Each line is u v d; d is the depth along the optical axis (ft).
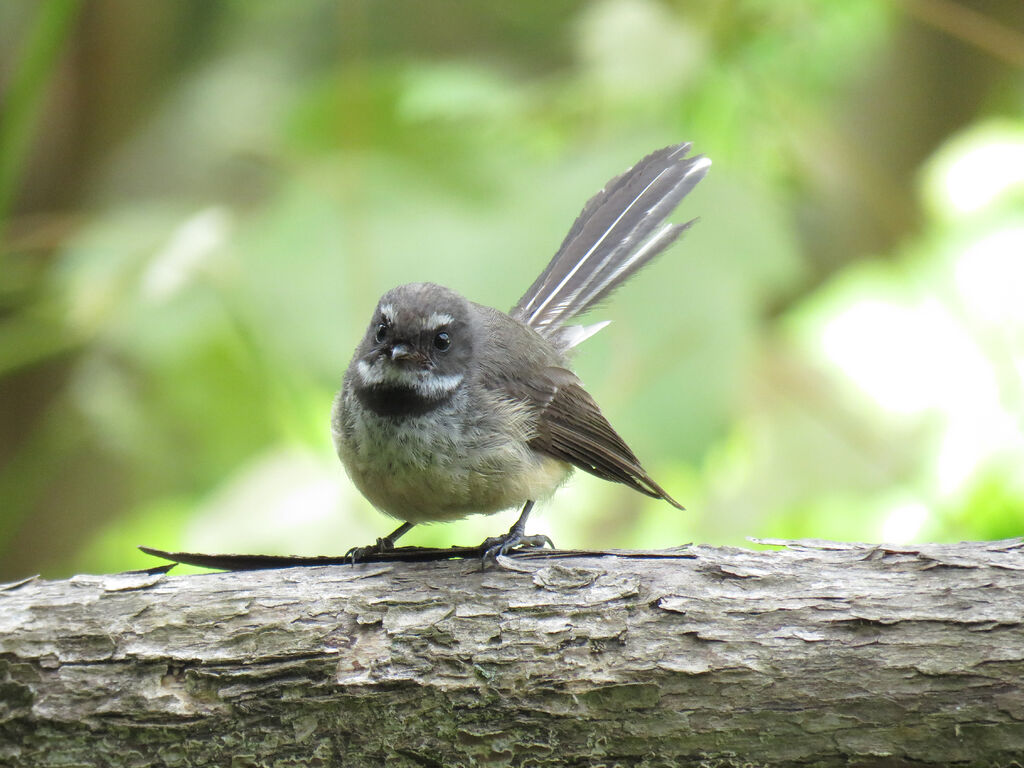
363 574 25.86
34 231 41.78
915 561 25.16
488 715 24.48
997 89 48.91
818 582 25.07
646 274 35.68
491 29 43.70
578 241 36.52
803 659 24.22
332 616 24.95
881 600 24.62
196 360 40.22
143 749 24.21
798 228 44.37
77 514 47.62
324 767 24.45
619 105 39.06
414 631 24.80
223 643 24.57
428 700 24.41
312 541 39.09
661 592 25.07
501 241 35.88
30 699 24.00
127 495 47.42
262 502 39.78
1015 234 41.86
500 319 34.37
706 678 24.25
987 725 23.77
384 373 31.32
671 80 39.14
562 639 24.66
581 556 26.16
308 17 43.45
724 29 40.73
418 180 36.37
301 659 24.50
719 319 35.22
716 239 35.96
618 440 34.45
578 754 24.48
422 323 31.83
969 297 41.65
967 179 41.52
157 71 45.68
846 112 48.85
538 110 38.58
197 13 45.52
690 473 34.86
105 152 45.29
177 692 24.25
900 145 48.78
